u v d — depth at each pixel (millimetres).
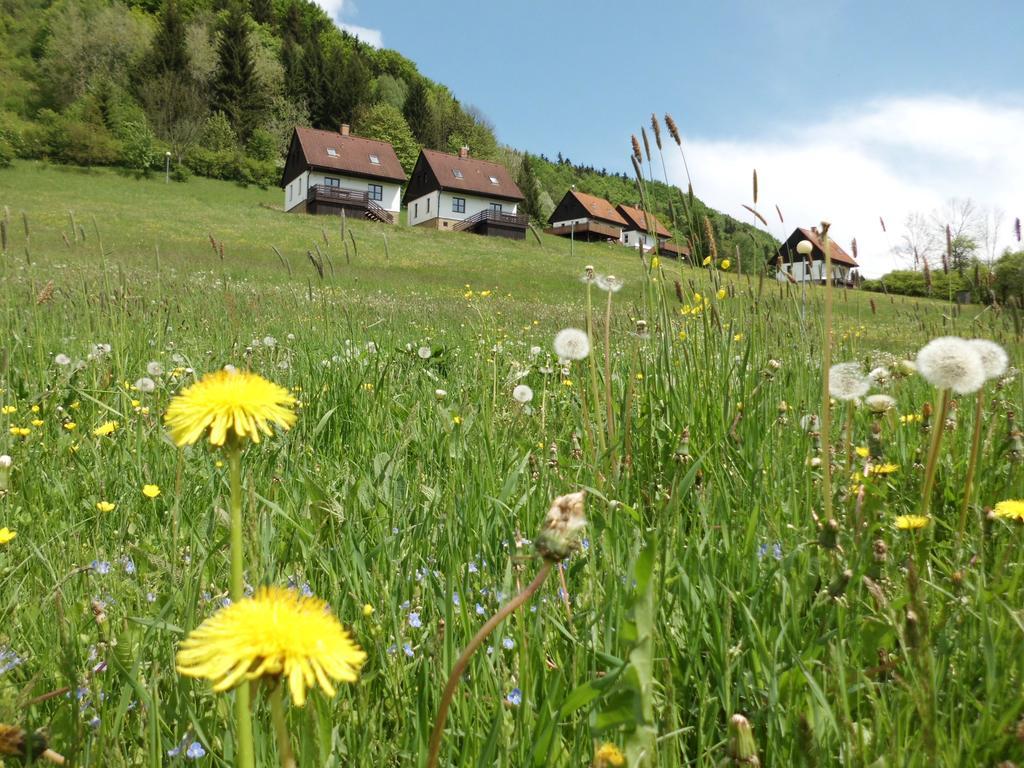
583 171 176125
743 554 2117
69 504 2822
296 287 14977
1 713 1330
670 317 3723
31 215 40219
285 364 5148
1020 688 1466
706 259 3789
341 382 4375
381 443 3529
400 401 4387
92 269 11977
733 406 3205
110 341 5562
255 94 112750
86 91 102125
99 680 1645
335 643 858
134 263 15664
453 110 142500
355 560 2047
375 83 148000
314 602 901
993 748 1364
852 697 1624
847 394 2324
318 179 78312
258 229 48125
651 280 3586
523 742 1461
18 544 2467
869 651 1728
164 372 4719
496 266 41938
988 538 2123
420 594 2062
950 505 2541
